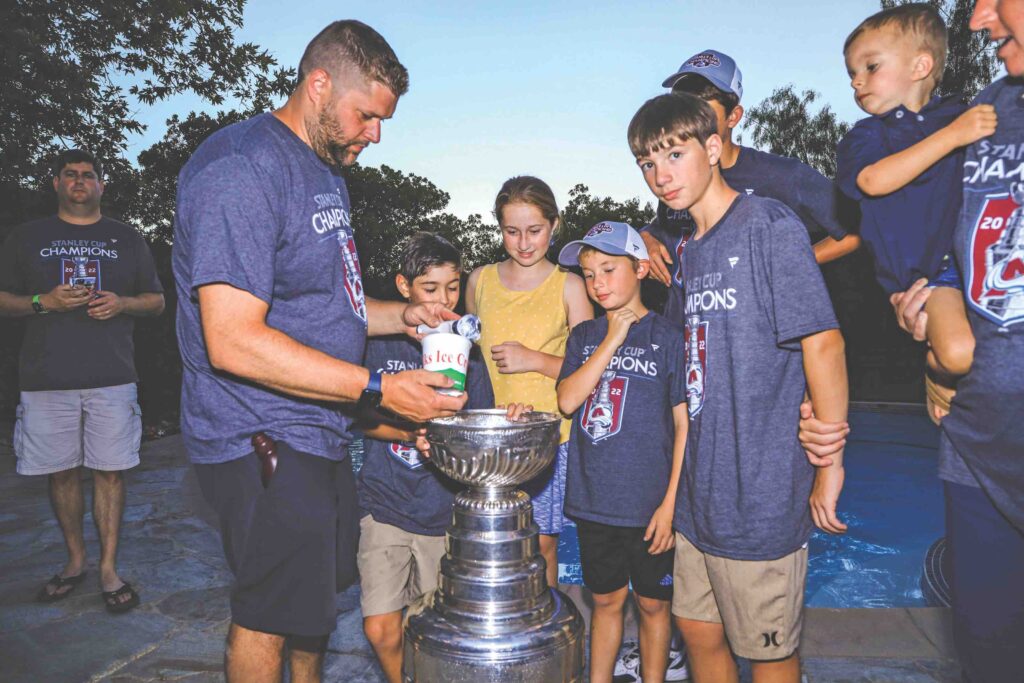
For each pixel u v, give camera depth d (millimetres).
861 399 11445
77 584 3475
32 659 2746
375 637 2252
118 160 13383
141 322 11617
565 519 2703
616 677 2484
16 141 11195
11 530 4395
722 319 1824
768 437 1775
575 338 2492
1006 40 1370
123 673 2639
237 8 13883
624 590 2340
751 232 1781
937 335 1484
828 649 2635
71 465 3312
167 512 4758
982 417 1420
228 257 1497
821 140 32500
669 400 2244
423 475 2236
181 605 3277
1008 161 1406
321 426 1704
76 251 3367
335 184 1816
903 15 1721
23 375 3275
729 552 1801
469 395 2400
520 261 2746
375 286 17234
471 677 1407
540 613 1507
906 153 1550
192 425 1699
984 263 1411
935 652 2605
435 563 2291
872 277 12672
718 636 1994
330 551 1685
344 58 1624
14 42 10805
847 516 7070
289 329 1691
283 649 1701
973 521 1487
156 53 13172
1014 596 1441
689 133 1769
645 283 3107
